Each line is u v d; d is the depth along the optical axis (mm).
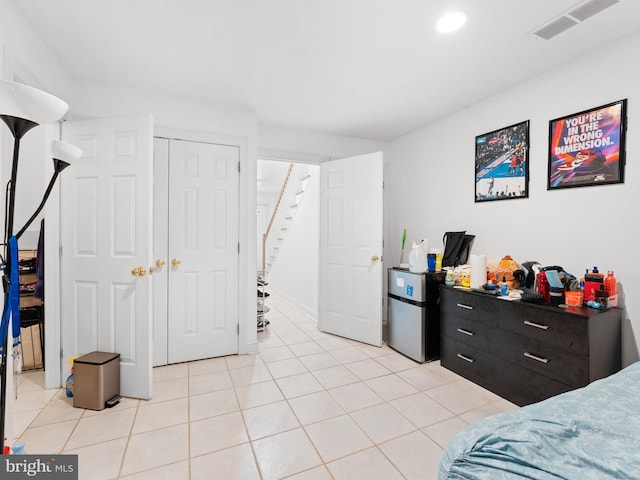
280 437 1801
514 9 1683
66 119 2375
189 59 2197
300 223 4992
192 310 2885
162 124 2717
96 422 1931
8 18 1591
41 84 1988
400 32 1886
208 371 2678
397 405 2143
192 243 2873
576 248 2164
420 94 2729
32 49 1841
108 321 2268
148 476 1502
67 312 2328
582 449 772
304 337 3607
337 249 3660
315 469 1556
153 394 2283
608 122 1988
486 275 2545
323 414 2033
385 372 2672
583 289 2000
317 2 1634
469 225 2973
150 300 2219
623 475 681
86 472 1521
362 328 3434
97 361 2086
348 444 1741
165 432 1839
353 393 2307
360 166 3479
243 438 1791
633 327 1899
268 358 2980
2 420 1165
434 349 2936
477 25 1817
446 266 3021
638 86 1865
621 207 1941
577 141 2150
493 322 2311
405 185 3805
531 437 811
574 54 2107
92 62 2232
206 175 2912
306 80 2490
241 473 1526
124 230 2246
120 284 2248
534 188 2418
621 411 933
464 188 3023
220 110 2924
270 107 3006
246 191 3053
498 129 2689
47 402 2158
